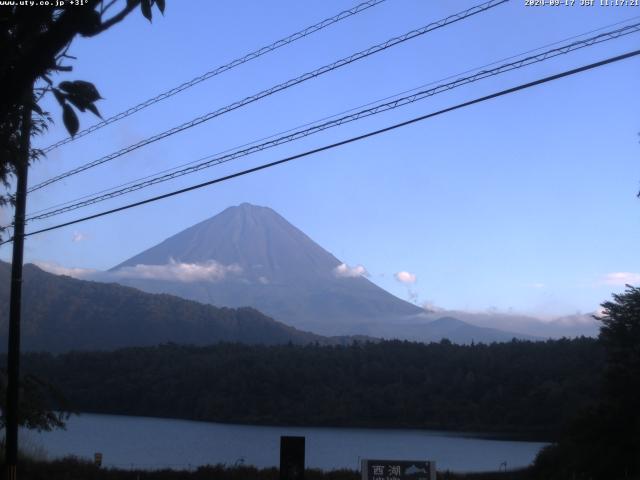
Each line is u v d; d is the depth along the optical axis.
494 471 52.69
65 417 31.28
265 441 80.12
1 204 18.48
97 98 5.57
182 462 55.34
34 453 33.34
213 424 103.19
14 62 5.56
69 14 5.35
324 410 108.19
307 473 35.41
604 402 44.81
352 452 69.44
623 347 44.62
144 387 118.44
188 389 116.38
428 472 15.40
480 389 105.75
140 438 81.56
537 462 48.56
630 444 41.31
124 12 5.49
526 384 100.12
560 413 88.88
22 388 29.08
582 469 42.78
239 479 32.66
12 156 9.45
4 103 5.51
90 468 33.09
